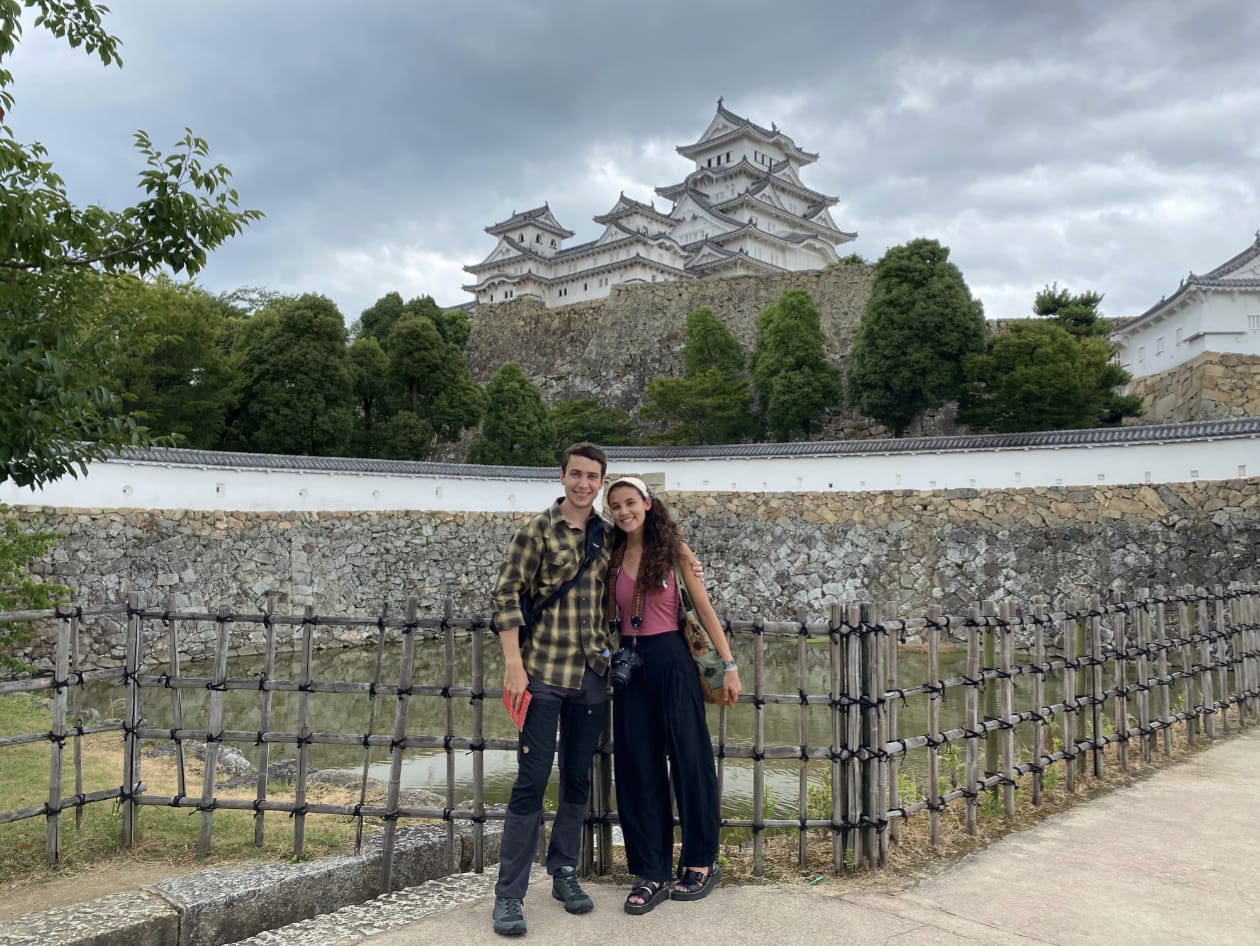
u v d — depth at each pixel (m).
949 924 2.99
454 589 18.58
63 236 4.50
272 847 3.66
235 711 10.16
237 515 15.80
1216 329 21.38
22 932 2.72
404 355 25.64
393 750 3.54
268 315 24.58
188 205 4.55
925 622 3.89
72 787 5.14
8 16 3.93
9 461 4.38
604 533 3.18
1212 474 15.38
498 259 50.09
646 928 2.93
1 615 3.40
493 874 3.54
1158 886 3.38
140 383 19.80
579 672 3.02
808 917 3.03
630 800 3.20
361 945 2.81
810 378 26.25
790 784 7.23
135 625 3.78
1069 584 16.12
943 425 26.89
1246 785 4.98
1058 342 22.11
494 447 25.84
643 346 34.84
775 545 19.09
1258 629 7.00
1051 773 5.03
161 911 2.87
